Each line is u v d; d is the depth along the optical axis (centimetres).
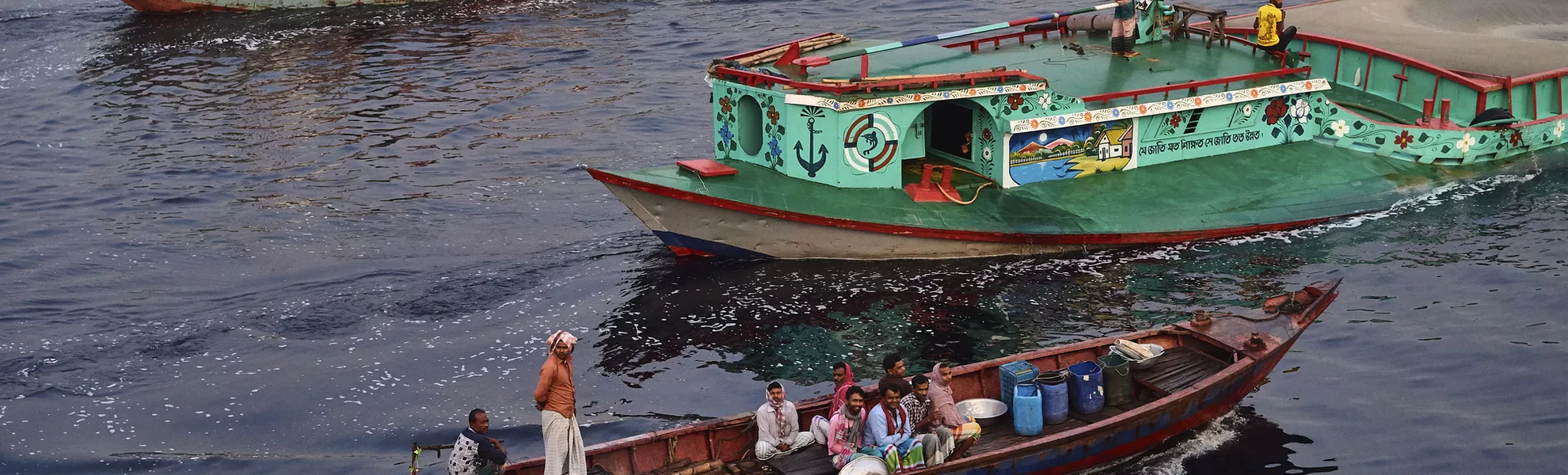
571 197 2509
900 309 1930
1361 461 1477
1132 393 1487
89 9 4391
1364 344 1770
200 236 2302
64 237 2300
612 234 2291
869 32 3912
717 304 1966
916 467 1324
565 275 2102
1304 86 2356
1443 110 2409
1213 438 1534
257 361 1786
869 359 1769
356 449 1546
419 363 1777
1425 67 2561
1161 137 2298
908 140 2208
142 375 1744
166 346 1836
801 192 2102
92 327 1903
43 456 1526
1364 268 2027
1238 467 1466
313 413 1633
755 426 1406
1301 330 1563
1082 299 1942
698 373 1744
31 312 1956
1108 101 2225
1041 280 2019
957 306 1934
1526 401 1593
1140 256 2097
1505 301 1883
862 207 2075
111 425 1606
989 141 2203
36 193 2558
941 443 1345
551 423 1290
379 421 1611
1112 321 1861
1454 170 2389
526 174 2664
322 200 2495
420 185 2591
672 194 2034
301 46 3866
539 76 3500
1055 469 1413
